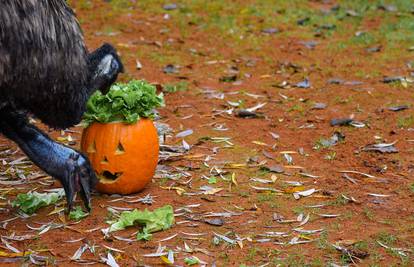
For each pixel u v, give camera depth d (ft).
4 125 22.56
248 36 43.91
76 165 22.59
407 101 33.91
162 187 25.25
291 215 23.39
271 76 37.58
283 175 26.40
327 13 47.60
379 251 21.25
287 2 49.65
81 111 22.56
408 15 46.83
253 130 30.60
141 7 48.37
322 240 21.79
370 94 34.81
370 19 46.52
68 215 22.97
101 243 21.59
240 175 26.30
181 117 31.96
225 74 37.78
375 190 25.22
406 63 39.14
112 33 43.68
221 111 32.73
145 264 20.47
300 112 32.71
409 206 24.08
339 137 29.73
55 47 20.94
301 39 43.45
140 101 24.16
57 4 21.18
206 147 28.73
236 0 49.98
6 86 20.56
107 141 23.93
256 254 21.02
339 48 41.75
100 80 23.12
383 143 29.22
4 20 19.88
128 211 23.29
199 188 25.21
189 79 36.88
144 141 24.14
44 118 22.39
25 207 23.43
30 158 22.71
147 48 41.50
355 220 23.12
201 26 45.39
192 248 21.30
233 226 22.63
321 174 26.53
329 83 36.40
